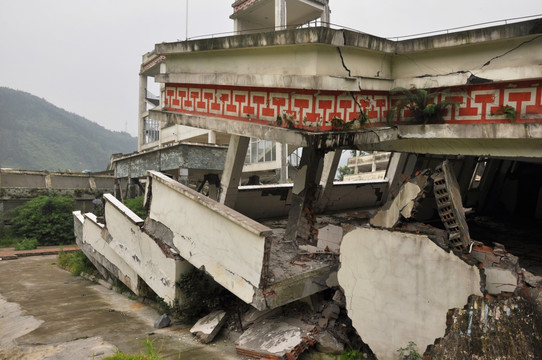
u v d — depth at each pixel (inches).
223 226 304.8
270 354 257.9
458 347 221.8
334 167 492.7
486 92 269.6
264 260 270.1
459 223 233.5
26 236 927.0
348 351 276.4
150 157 743.1
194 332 317.4
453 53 282.0
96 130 6195.9
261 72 303.1
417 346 243.9
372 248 265.1
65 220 965.8
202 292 351.9
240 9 615.5
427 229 249.8
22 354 294.0
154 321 362.0
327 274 313.4
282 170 723.4
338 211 548.1
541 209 546.0
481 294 220.7
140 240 409.4
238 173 428.8
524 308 210.4
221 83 325.1
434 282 238.1
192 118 357.1
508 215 569.6
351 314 277.0
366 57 295.3
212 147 660.1
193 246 338.0
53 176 1117.1
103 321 366.0
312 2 600.1
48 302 453.4
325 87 262.8
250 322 308.2
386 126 304.7
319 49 266.1
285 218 526.9
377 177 1244.5
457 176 528.7
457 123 284.5
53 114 5462.6
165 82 384.2
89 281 573.0
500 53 258.7
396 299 253.4
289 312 316.2
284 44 274.7
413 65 305.1
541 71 235.9
